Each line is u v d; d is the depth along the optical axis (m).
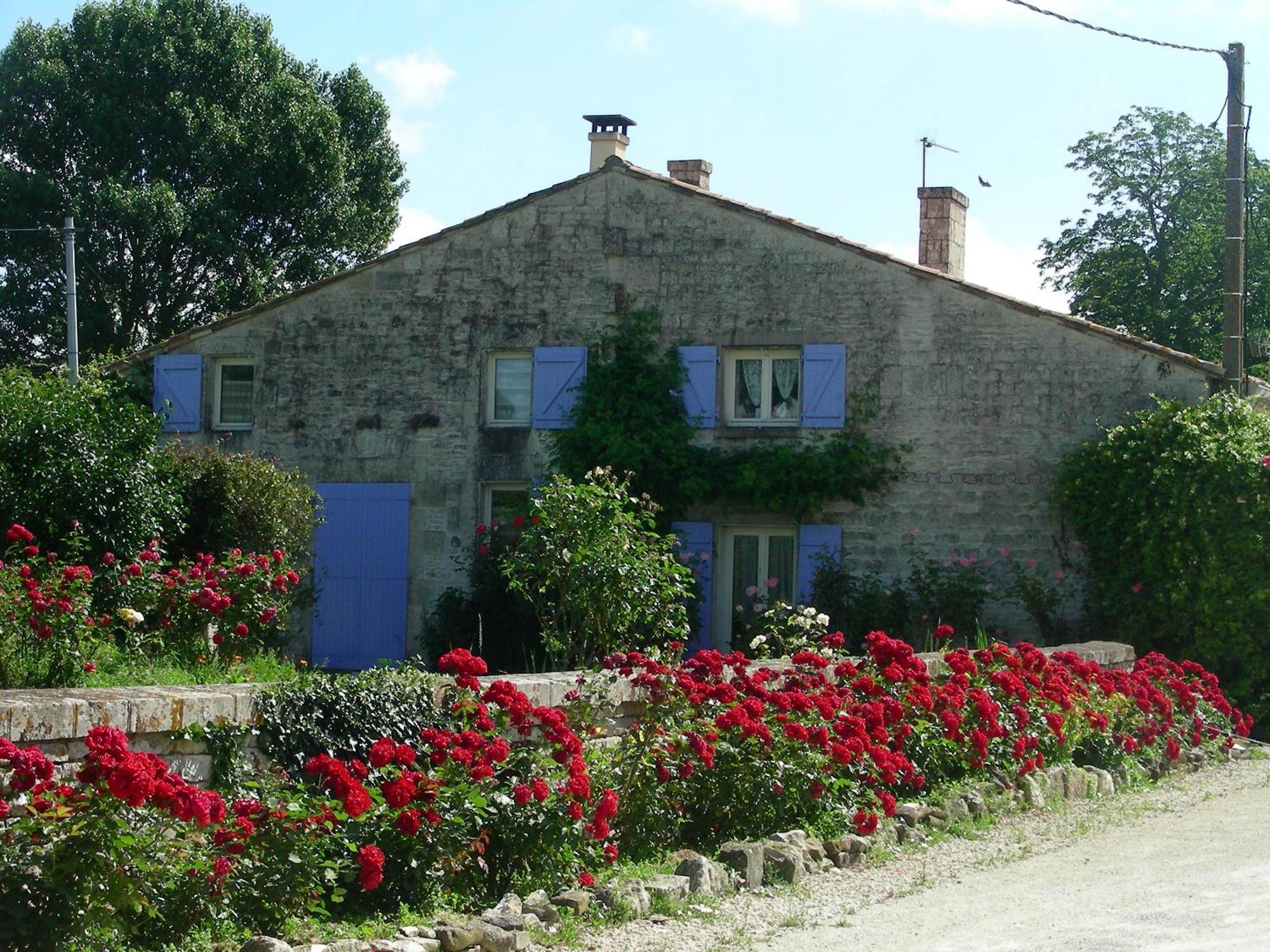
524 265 20.05
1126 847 8.98
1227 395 17.05
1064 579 17.80
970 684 10.79
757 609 18.91
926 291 18.58
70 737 6.36
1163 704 12.64
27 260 30.20
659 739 8.12
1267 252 32.06
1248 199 32.44
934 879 7.89
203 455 17.48
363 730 7.53
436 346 20.38
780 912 7.03
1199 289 32.28
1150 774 12.15
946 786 9.89
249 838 5.85
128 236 30.41
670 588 13.66
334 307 20.84
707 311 19.34
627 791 7.83
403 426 20.47
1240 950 6.32
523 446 19.91
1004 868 8.25
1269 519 16.08
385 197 34.69
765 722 8.54
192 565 12.84
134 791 5.21
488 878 6.91
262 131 31.55
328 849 6.14
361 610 20.48
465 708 7.51
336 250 33.22
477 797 6.61
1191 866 8.37
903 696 9.92
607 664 8.64
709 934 6.56
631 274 19.62
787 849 7.80
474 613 19.27
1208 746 13.61
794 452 18.77
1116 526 16.98
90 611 11.45
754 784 8.30
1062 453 17.95
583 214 19.84
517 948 6.11
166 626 12.11
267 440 20.98
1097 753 11.82
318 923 6.04
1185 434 16.56
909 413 18.58
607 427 19.16
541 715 7.46
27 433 14.21
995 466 18.22
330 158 32.31
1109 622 17.11
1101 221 33.94
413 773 6.50
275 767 7.15
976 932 6.69
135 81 31.06
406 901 6.46
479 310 20.22
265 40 32.94
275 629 14.02
